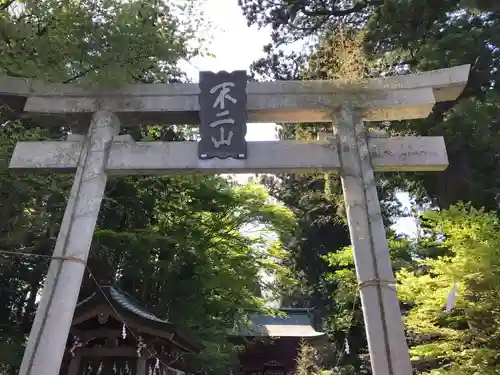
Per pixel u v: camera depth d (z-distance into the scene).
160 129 11.09
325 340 16.64
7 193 7.13
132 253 10.50
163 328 6.37
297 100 5.68
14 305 9.99
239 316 14.73
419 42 10.89
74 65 6.30
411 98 5.56
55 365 4.35
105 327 6.37
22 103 5.97
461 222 6.33
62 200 8.34
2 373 7.76
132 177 10.57
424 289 6.71
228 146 5.32
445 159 5.31
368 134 5.49
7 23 6.07
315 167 5.30
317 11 14.26
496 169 9.67
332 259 11.47
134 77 6.96
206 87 5.61
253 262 12.85
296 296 24.91
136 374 6.21
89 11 6.20
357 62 5.99
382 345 4.37
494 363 5.82
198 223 11.86
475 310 6.01
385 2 10.93
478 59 9.40
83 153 5.43
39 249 9.18
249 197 12.73
